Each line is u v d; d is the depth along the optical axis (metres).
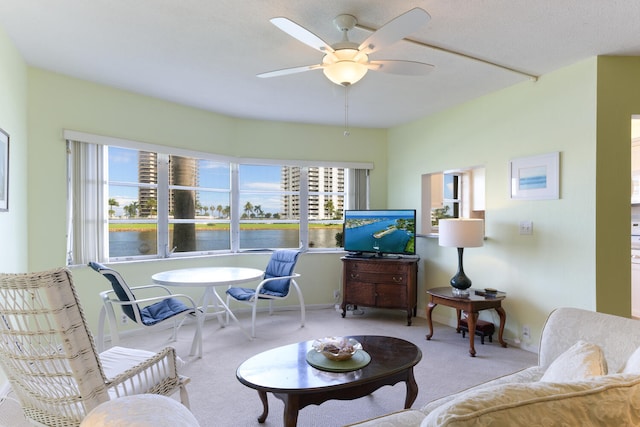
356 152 5.03
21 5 2.13
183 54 2.78
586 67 2.85
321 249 5.05
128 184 3.84
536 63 2.92
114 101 3.55
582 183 2.88
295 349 2.13
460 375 2.73
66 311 1.31
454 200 5.17
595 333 1.67
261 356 2.02
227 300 4.12
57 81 3.20
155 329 3.81
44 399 1.46
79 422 1.43
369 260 4.30
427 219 4.59
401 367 1.87
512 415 0.69
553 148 3.08
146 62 2.94
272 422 2.10
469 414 0.68
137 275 3.75
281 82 3.34
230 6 2.12
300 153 4.82
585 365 1.19
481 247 3.72
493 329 3.46
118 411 0.97
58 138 3.22
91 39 2.55
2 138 2.39
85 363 1.37
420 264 4.55
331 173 5.12
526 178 3.28
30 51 2.76
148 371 1.66
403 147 4.85
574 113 2.93
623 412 0.76
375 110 4.22
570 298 2.95
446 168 4.18
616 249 2.81
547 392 0.76
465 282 3.46
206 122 4.29
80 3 2.11
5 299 1.33
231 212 4.64
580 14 2.18
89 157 3.42
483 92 3.61
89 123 3.39
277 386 1.66
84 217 3.40
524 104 3.31
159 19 2.28
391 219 4.40
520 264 3.35
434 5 2.09
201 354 3.06
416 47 2.63
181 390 1.83
